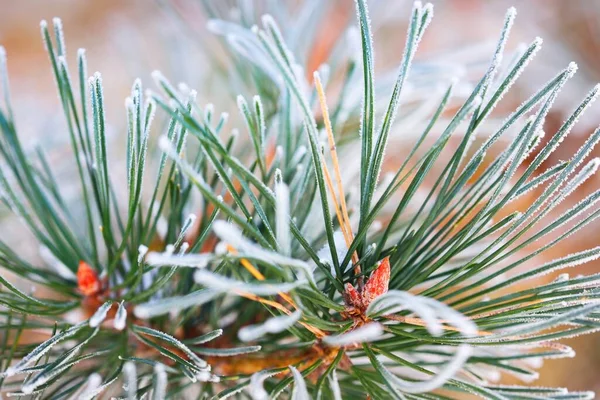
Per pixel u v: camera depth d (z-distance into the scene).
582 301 0.17
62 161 0.29
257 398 0.16
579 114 0.17
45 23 0.19
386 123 0.17
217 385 0.23
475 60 0.29
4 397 0.20
